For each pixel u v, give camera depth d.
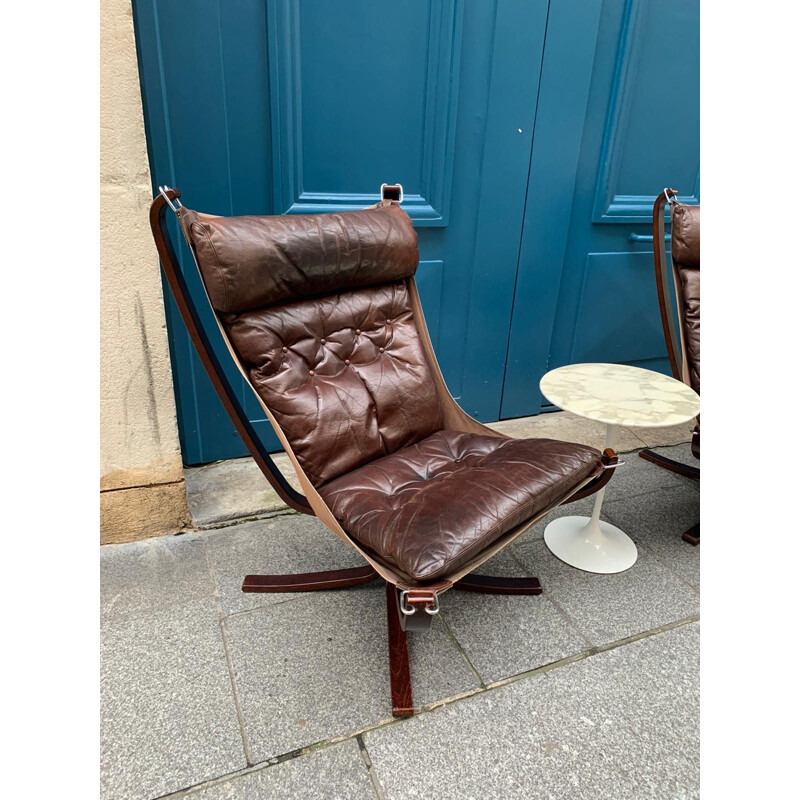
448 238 2.03
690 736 1.13
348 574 1.49
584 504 1.96
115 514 1.59
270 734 1.10
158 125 1.53
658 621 1.44
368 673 1.25
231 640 1.32
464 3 1.70
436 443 1.49
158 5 1.42
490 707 1.18
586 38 1.90
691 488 2.08
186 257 1.71
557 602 1.50
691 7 2.01
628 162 2.19
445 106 1.80
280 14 1.51
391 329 1.53
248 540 1.68
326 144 1.73
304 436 1.29
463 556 0.97
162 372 1.47
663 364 2.73
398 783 1.02
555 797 1.01
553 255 2.21
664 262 1.84
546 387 1.56
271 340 1.27
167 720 1.12
